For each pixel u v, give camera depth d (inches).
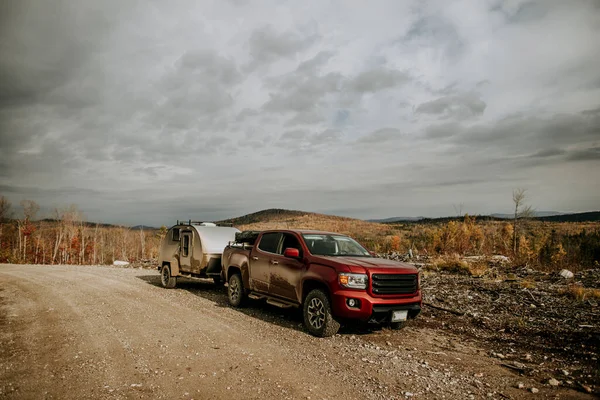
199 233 442.9
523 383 179.6
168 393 162.4
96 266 881.5
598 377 185.5
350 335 265.6
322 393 164.4
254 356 213.9
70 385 171.2
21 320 305.9
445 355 223.9
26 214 2285.9
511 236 965.8
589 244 733.9
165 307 355.9
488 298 391.9
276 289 309.6
